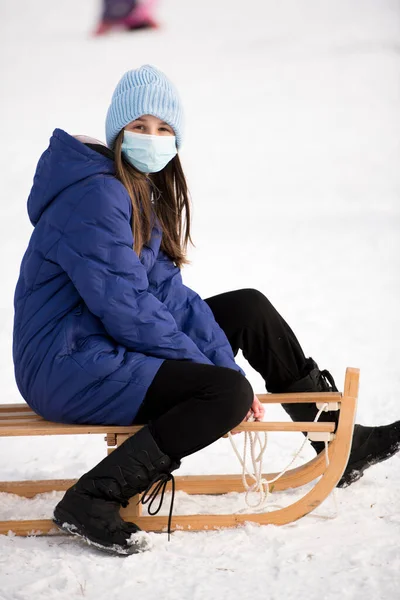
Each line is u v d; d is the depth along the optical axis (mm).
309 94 43906
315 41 56312
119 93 6508
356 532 5996
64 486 6957
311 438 6113
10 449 8531
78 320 6039
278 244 20469
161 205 6879
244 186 28422
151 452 5816
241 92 45000
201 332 6512
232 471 7688
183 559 5645
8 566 5535
